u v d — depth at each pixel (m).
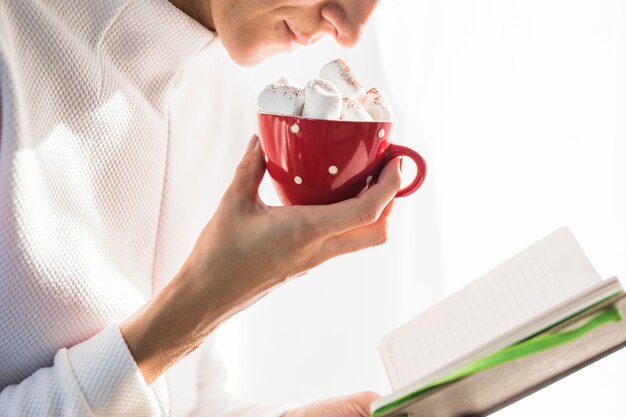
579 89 1.15
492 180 1.22
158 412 0.69
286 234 0.61
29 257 0.69
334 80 0.65
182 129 0.87
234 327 1.18
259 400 1.27
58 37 0.71
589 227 1.18
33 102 0.69
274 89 0.62
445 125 1.22
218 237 0.63
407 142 1.23
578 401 1.25
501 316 0.71
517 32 1.16
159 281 0.87
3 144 0.66
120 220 0.79
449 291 1.27
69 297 0.73
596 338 0.61
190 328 0.67
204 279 0.64
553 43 1.15
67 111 0.72
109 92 0.74
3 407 0.66
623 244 1.16
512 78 1.17
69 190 0.72
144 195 0.80
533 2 1.14
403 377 0.76
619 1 1.11
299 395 1.29
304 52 1.19
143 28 0.75
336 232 0.61
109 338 0.67
